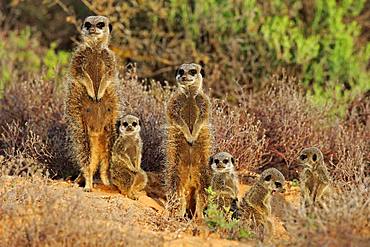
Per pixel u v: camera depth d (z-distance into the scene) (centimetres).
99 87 1190
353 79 1738
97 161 1216
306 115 1461
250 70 1772
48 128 1405
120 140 1170
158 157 1352
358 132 1424
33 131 1381
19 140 1374
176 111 1164
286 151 1384
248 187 1288
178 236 991
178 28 1873
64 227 916
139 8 1881
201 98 1166
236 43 1780
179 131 1166
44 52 2028
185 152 1166
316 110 1487
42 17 2242
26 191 1020
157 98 1516
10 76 1800
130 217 1028
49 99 1525
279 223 1135
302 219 945
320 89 1658
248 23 1797
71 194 1064
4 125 1480
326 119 1491
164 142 1195
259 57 1772
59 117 1467
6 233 917
